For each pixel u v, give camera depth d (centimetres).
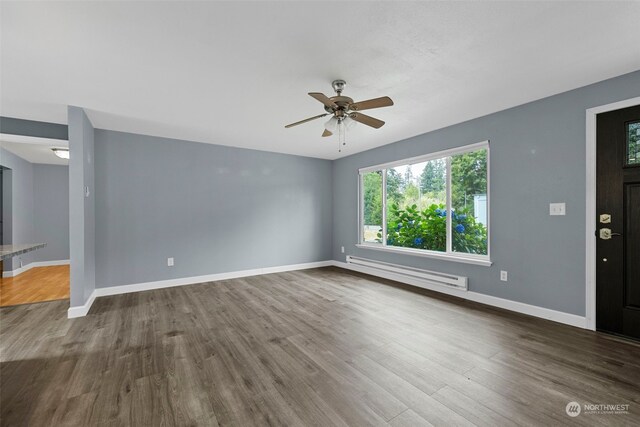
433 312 320
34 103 305
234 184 507
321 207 611
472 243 369
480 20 177
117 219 410
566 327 273
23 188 583
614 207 254
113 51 210
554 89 277
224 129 406
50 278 520
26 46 202
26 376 199
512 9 168
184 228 460
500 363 211
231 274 500
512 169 321
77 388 184
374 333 266
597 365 206
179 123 379
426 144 417
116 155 411
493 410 161
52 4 160
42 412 162
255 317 310
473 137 358
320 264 607
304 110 333
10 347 242
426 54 216
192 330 276
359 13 171
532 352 226
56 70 237
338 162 609
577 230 274
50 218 648
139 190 426
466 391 179
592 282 265
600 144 261
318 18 175
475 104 313
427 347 237
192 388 184
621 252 251
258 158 532
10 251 248
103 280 398
